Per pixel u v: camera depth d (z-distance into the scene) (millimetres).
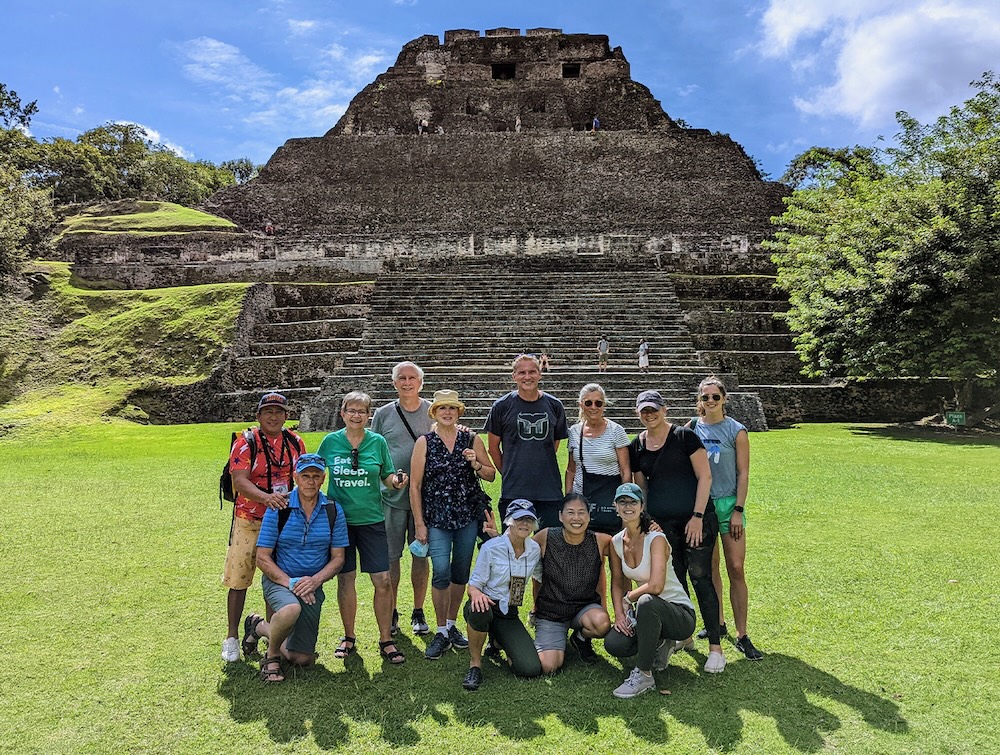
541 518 4816
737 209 32281
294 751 3314
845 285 16391
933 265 14914
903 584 5391
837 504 8008
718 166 35094
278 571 4211
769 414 17250
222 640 4609
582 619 4250
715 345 18953
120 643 4535
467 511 4727
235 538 4484
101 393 17531
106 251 24094
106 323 20422
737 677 4016
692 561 4340
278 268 23562
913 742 3303
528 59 44688
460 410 4805
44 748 3328
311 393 16984
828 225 19828
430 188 33281
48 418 15766
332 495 4531
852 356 16016
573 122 41031
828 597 5160
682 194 33062
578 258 23266
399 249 24984
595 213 32125
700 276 22422
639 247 24938
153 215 30516
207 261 24312
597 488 4863
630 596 4102
